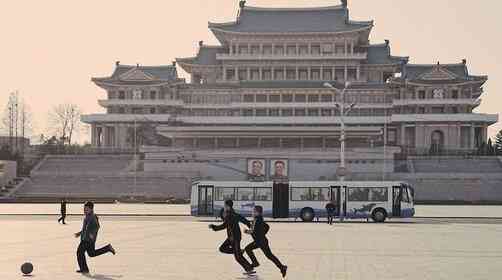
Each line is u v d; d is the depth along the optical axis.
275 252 55.41
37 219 103.50
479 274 41.34
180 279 38.50
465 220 107.81
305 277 39.94
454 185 191.88
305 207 109.50
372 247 60.00
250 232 40.78
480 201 179.75
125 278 38.72
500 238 70.44
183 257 50.44
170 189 199.50
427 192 192.00
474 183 191.50
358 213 108.31
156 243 62.88
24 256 50.66
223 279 38.69
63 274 40.34
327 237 72.31
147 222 98.31
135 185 198.75
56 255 51.41
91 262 46.91
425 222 103.19
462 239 69.38
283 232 81.00
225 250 41.59
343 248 58.97
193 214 110.38
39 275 39.84
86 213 41.34
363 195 108.56
